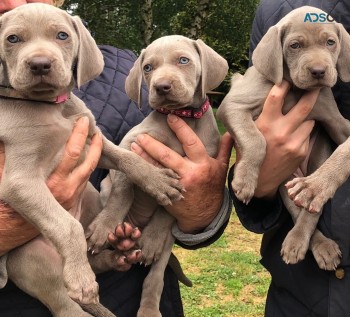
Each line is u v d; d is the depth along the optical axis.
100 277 0.48
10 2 0.50
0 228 0.41
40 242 0.44
